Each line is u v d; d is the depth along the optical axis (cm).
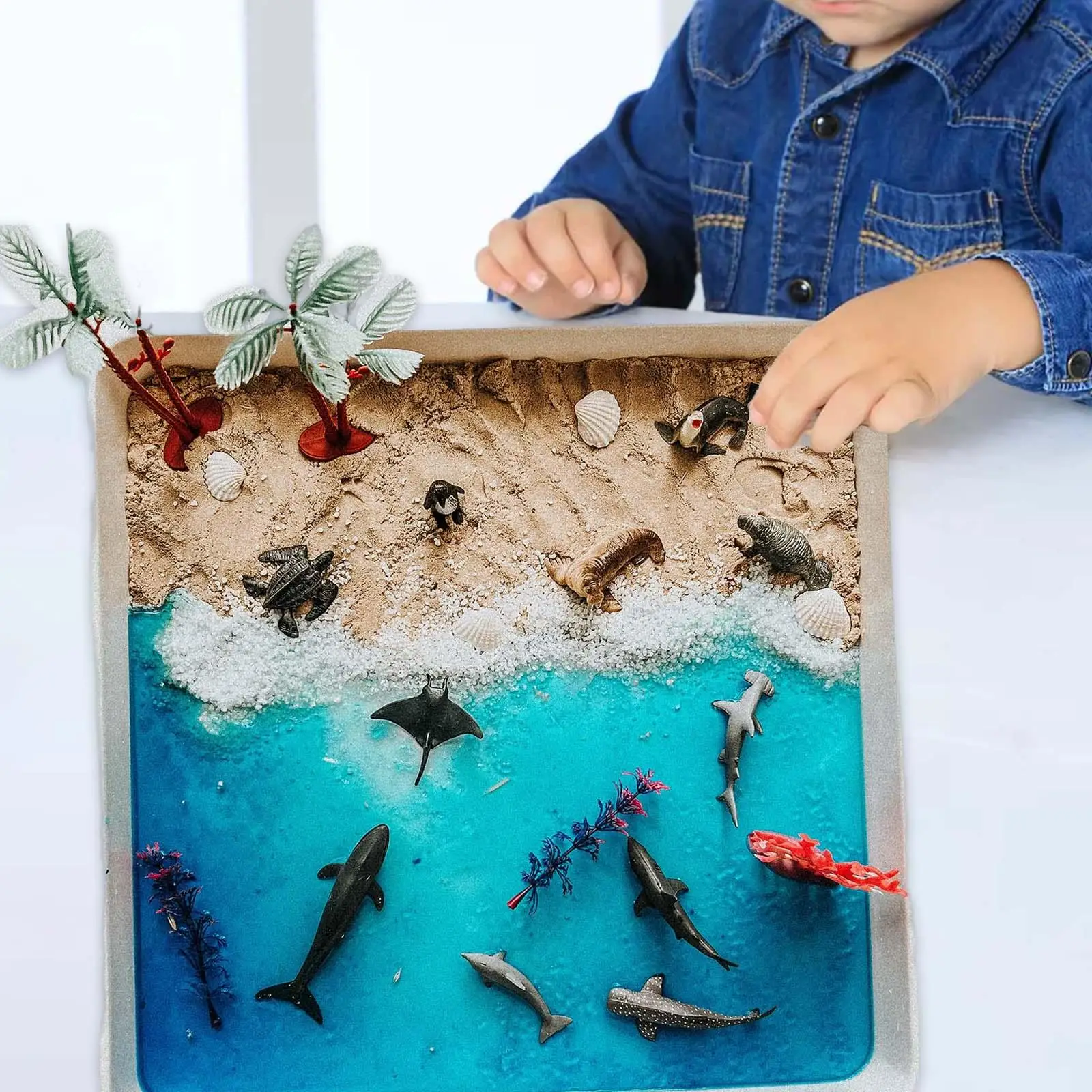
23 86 168
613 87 183
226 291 66
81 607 74
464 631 73
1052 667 74
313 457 75
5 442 78
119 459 74
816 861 69
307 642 73
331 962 69
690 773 73
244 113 164
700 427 75
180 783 71
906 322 74
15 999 66
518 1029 69
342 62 177
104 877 68
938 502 78
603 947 70
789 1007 70
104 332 74
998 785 72
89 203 168
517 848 71
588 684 74
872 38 99
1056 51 98
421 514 75
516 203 179
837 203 108
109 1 169
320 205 166
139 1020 68
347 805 71
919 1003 69
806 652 75
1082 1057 68
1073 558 77
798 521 76
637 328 77
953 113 102
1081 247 93
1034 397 85
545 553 75
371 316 68
